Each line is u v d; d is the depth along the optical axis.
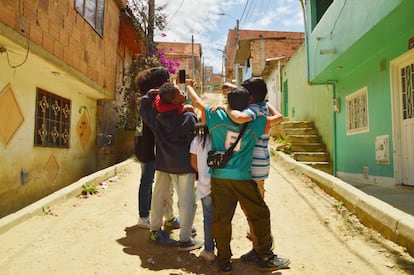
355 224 4.08
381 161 6.92
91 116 9.60
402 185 6.21
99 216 4.39
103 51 8.84
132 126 11.17
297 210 4.77
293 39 19.27
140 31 11.27
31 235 3.60
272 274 2.96
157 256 3.28
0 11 4.38
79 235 3.72
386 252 3.26
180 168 3.28
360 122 8.02
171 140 3.32
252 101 3.16
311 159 9.69
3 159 5.50
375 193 5.72
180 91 3.37
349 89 8.57
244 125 2.90
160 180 3.50
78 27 7.06
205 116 3.07
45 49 5.60
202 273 2.97
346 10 6.68
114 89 10.04
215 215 2.92
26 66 5.93
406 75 6.18
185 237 3.37
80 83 7.40
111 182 6.41
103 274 2.86
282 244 3.63
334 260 3.20
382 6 5.19
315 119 11.12
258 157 3.12
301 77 12.48
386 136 6.66
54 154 7.37
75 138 8.55
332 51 7.42
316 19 9.23
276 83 16.52
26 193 6.19
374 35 5.92
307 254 3.36
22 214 3.98
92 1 8.00
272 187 6.05
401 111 6.32
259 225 2.97
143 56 11.69
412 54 5.81
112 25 9.69
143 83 3.83
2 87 5.45
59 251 3.28
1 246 3.30
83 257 3.18
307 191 5.74
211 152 2.98
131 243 3.56
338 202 4.91
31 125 6.39
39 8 5.39
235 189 2.88
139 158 3.91
